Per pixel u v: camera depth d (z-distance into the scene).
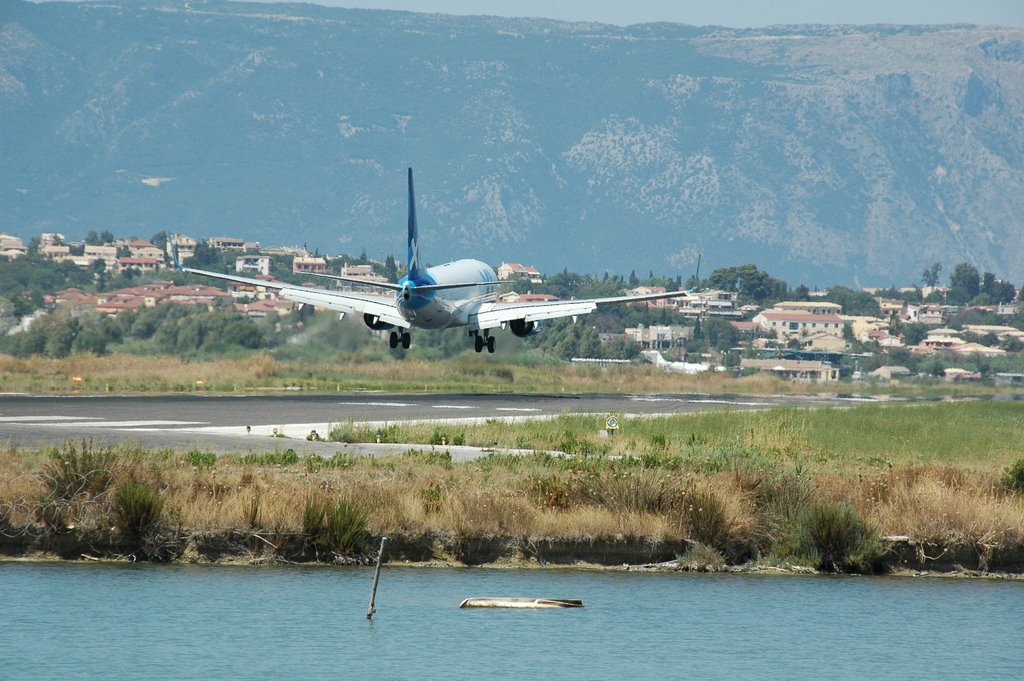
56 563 122.44
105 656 93.25
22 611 104.88
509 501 133.75
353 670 91.88
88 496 127.38
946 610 118.12
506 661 95.81
